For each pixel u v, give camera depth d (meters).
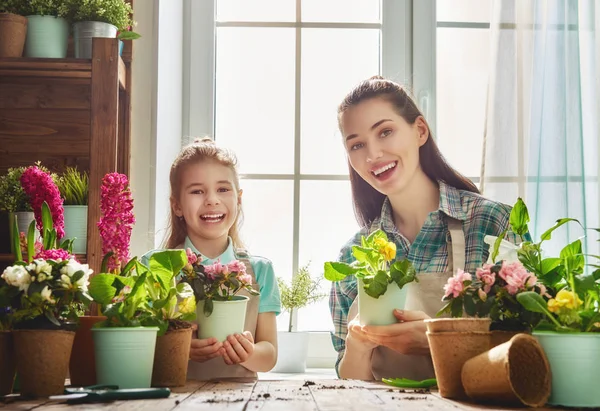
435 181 1.77
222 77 2.32
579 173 2.06
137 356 1.16
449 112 2.29
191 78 2.28
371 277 1.32
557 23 2.09
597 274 1.10
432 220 1.68
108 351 1.15
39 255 1.24
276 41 2.31
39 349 1.09
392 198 1.75
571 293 1.04
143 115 2.07
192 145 1.83
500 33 2.11
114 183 1.31
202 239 1.79
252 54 2.32
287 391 1.16
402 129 1.69
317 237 2.29
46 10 1.87
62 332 1.11
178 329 1.23
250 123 2.31
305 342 2.08
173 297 1.26
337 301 1.77
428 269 1.66
